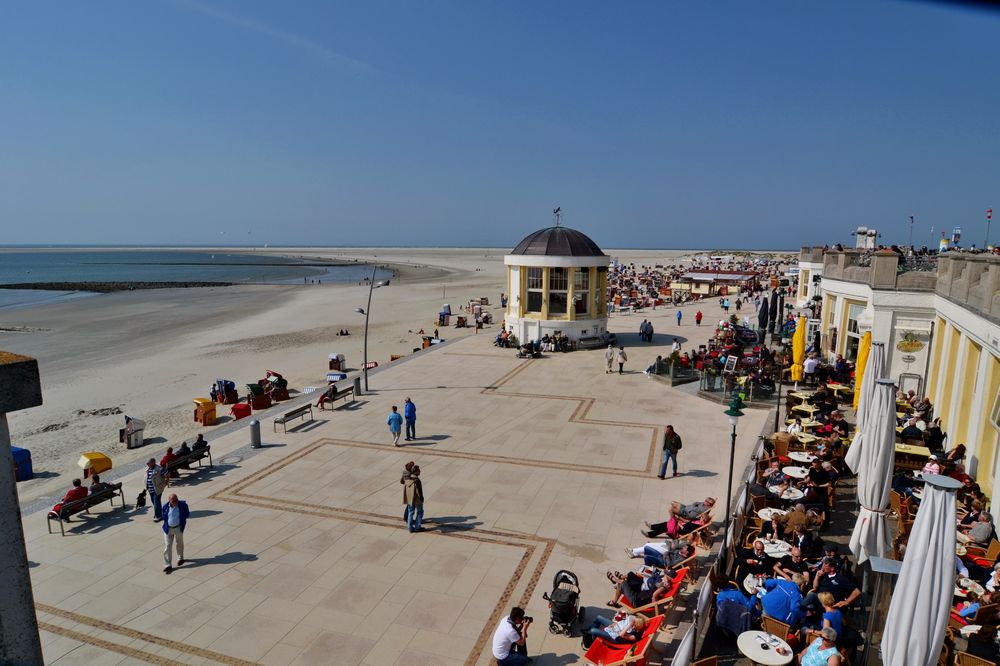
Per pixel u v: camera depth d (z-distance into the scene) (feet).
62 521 40.52
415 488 39.09
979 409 42.19
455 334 142.31
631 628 27.12
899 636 20.03
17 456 59.82
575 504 43.45
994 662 22.93
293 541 38.83
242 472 50.62
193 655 28.27
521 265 104.01
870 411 30.42
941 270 57.82
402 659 27.81
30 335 153.28
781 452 47.34
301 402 73.51
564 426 61.93
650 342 111.55
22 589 11.71
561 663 27.48
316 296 251.39
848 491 43.32
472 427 61.93
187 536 39.81
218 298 249.55
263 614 31.27
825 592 26.71
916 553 19.88
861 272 74.43
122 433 69.56
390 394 76.02
